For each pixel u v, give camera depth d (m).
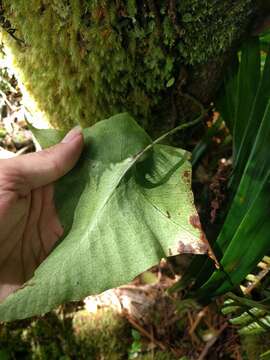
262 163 0.26
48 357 0.41
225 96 0.29
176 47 0.25
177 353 0.39
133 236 0.23
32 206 0.26
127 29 0.24
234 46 0.26
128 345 0.40
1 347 0.41
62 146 0.24
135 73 0.26
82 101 0.28
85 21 0.24
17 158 0.25
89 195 0.25
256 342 0.35
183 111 0.29
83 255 0.23
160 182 0.22
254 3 0.24
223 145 0.37
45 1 0.24
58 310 0.42
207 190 0.33
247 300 0.29
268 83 0.26
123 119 0.24
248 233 0.26
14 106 0.36
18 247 0.27
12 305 0.22
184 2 0.23
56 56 0.26
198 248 0.21
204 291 0.29
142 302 0.41
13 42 0.28
